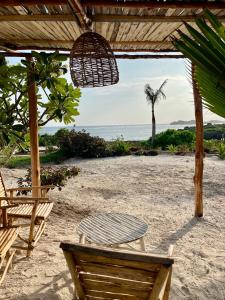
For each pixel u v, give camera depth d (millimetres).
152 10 3178
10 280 3268
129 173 9906
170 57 5312
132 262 1760
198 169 5277
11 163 12016
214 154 13781
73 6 2602
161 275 1727
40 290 3080
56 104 5070
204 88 1321
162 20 3428
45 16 3273
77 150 14211
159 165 11102
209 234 4602
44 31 4109
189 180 8562
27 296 2975
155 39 4645
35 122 5090
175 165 10961
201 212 5375
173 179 8766
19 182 6336
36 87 5160
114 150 14633
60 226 4922
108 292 2064
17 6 2922
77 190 7547
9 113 4941
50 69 4637
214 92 1274
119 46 5199
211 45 1216
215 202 6363
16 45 4988
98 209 5906
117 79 3559
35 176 5211
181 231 4719
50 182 6301
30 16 3281
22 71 4648
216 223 5082
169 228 4848
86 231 3193
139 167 10883
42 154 14766
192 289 3115
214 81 1246
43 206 4305
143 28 3990
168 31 4164
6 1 2623
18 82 4930
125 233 3133
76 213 5625
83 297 2162
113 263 1830
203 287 3158
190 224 5027
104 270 1914
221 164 11156
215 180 8547
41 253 3920
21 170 11086
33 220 3752
